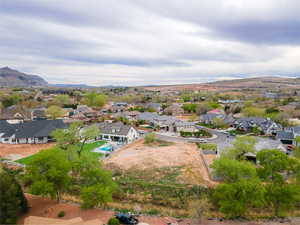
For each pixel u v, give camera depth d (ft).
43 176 95.76
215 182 131.44
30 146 203.31
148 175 141.90
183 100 597.93
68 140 168.04
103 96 461.78
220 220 101.86
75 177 136.15
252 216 106.01
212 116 347.56
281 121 295.48
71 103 474.49
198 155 184.65
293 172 111.65
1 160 159.63
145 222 95.91
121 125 246.27
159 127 307.17
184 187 125.18
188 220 101.09
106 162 163.84
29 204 104.73
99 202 100.01
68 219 91.45
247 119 295.89
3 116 307.78
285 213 107.96
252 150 146.82
